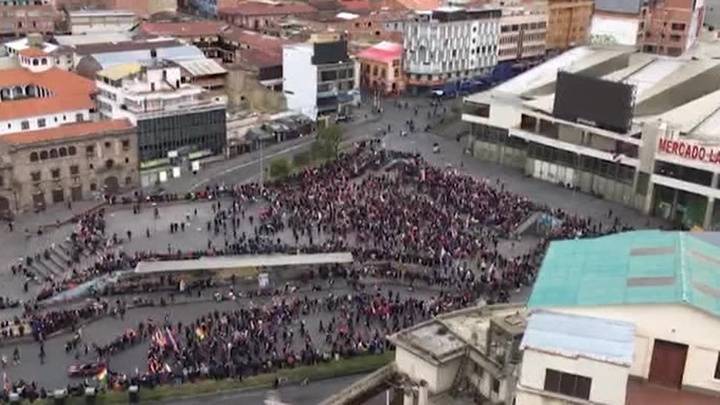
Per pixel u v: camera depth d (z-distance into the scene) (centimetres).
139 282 8862
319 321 8138
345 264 9206
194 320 8219
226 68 15700
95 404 6694
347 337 7756
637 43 17188
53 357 7519
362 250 9438
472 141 14188
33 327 7862
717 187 10981
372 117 16538
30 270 9375
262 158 13638
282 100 15650
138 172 12475
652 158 11531
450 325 5066
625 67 15638
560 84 12512
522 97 13925
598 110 12100
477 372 4697
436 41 18475
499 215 10662
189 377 7050
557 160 12888
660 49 17375
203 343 7569
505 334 4478
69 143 11594
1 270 9350
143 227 10531
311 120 15375
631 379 3756
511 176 13225
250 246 9581
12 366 7338
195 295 8762
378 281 8988
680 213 11506
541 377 3556
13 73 13625
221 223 10600
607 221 11319
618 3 17000
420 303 8281
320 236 10000
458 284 8794
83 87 13512
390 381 4988
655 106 13275
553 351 3494
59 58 15312
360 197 11181
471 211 10788
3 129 12231
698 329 3609
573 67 15662
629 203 12044
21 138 11312
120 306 8394
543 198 12200
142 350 7662
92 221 10556
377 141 14638
